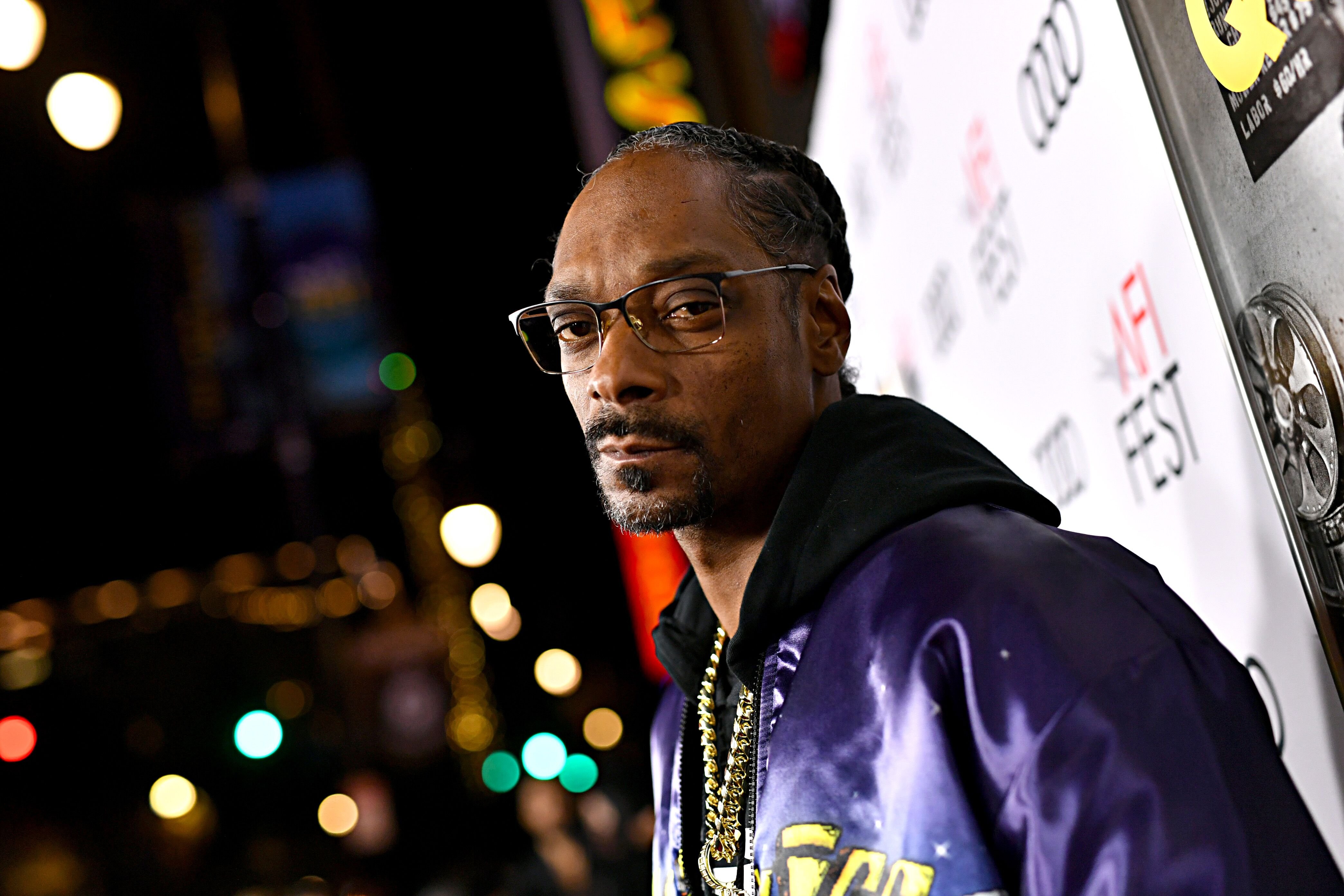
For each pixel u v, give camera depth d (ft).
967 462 3.38
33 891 23.47
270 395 23.13
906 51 6.28
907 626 2.98
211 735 26.58
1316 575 3.22
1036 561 2.91
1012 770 2.70
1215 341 3.59
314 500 28.89
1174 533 4.14
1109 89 3.95
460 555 24.76
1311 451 3.10
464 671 30.48
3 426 23.65
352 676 29.07
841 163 8.44
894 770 2.89
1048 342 4.93
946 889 2.68
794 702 3.21
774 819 3.10
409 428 28.68
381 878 27.99
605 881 17.53
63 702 25.17
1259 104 3.01
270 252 23.15
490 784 29.78
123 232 23.15
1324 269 2.88
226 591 25.71
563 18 14.28
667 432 3.48
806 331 3.84
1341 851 3.44
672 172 3.72
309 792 27.32
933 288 6.51
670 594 18.10
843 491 3.42
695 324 3.53
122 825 25.13
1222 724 2.67
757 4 11.50
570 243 3.78
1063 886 2.59
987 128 5.19
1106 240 4.20
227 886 25.71
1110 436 4.49
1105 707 2.65
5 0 14.24
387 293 23.63
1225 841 2.52
